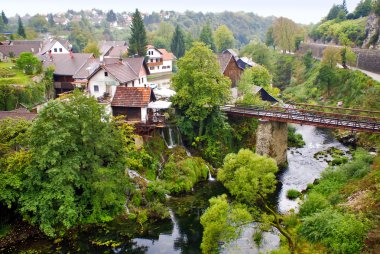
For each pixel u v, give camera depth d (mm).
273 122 47094
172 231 32375
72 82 58344
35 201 28578
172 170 41375
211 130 48344
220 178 26531
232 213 22906
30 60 58094
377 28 90000
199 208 36625
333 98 76250
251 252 27547
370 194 28562
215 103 46000
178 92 46344
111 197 30984
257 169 25078
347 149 55500
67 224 29422
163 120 45406
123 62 57188
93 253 28531
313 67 100000
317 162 50500
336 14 147375
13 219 30688
